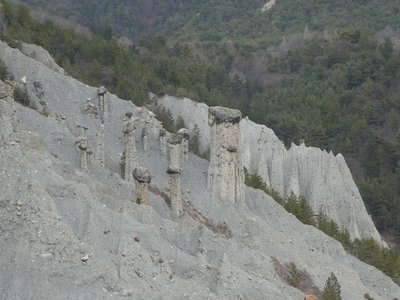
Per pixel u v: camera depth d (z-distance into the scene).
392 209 100.75
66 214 37.66
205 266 40.94
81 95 72.31
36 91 69.44
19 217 32.53
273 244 54.69
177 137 59.72
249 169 86.69
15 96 64.25
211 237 47.50
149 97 93.56
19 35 84.81
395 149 113.69
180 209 51.31
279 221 62.72
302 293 48.41
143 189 48.31
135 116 72.50
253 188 67.62
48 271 30.88
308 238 63.12
